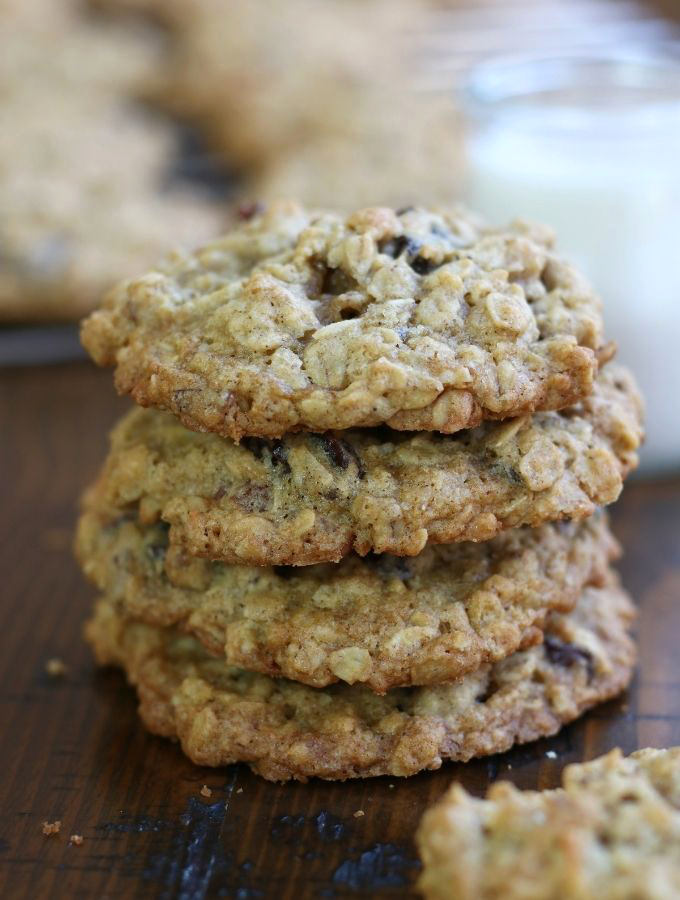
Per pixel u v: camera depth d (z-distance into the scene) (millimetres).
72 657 300
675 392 350
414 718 261
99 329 267
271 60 563
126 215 459
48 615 313
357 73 533
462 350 248
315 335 251
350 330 250
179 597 270
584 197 340
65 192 458
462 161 469
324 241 265
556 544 270
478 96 357
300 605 260
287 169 481
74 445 382
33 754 272
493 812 223
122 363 261
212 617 264
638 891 210
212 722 261
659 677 287
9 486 364
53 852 251
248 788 260
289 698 265
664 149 341
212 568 267
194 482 262
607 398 271
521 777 261
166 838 252
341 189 460
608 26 585
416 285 258
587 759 266
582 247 342
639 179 339
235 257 273
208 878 245
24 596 320
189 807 258
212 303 260
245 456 259
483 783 260
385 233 266
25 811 259
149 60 616
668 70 367
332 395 245
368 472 254
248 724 261
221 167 538
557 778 261
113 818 257
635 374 348
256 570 264
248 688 268
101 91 576
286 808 256
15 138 491
